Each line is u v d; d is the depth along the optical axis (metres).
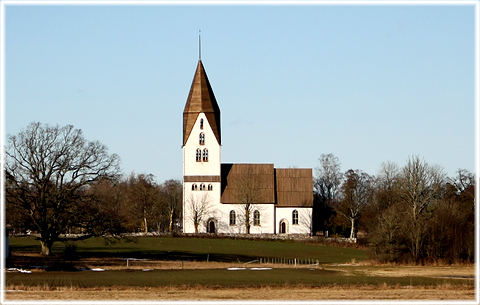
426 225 105.38
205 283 72.06
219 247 140.38
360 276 82.88
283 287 69.19
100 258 109.25
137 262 105.06
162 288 68.00
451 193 139.62
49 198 101.94
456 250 104.12
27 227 103.19
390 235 106.12
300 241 155.00
